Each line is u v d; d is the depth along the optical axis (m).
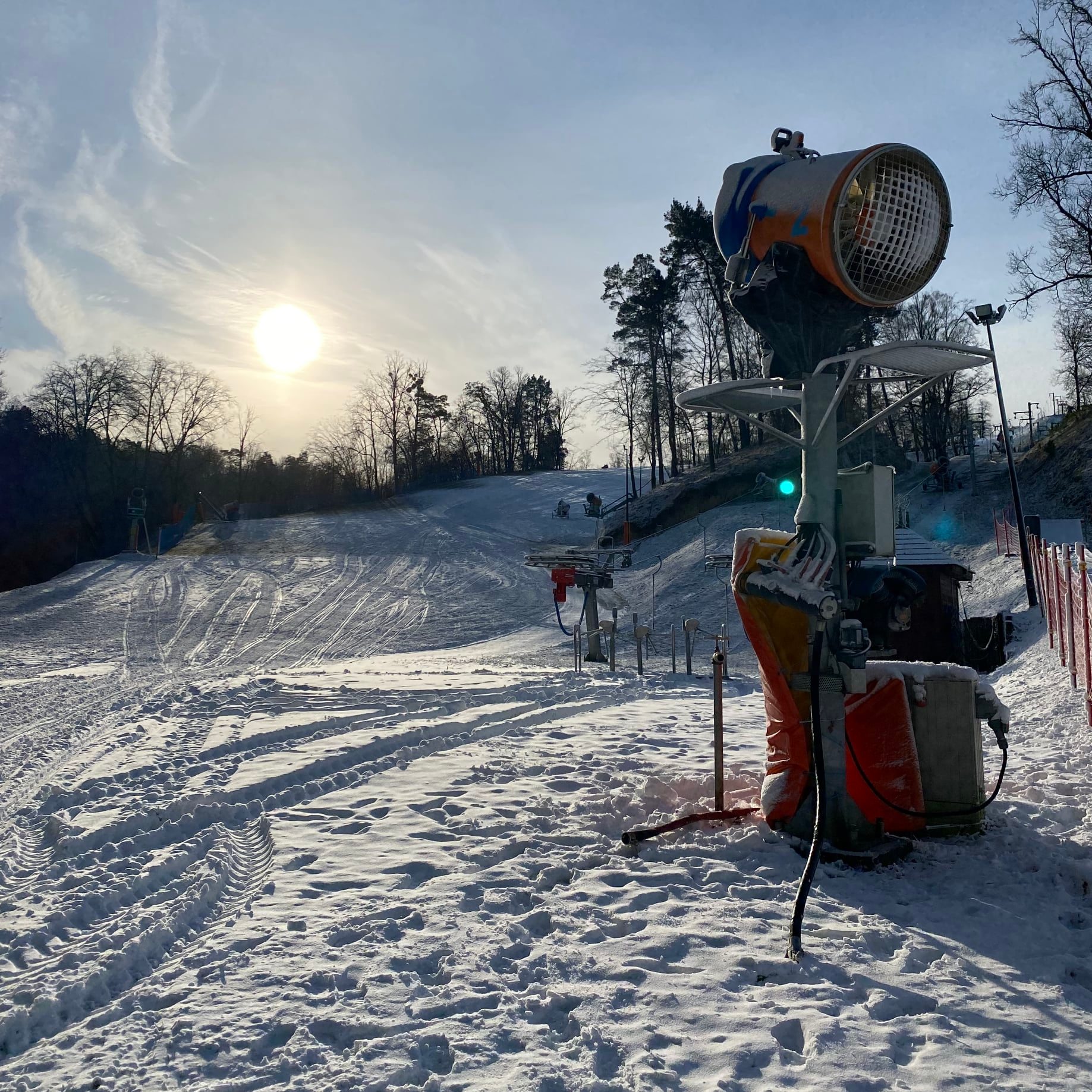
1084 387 54.66
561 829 7.11
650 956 4.71
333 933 4.96
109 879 6.12
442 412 101.31
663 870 6.10
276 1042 3.83
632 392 71.19
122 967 4.68
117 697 17.30
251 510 80.31
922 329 63.59
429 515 71.31
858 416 53.94
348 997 4.20
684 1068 3.60
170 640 33.69
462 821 7.36
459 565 50.69
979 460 60.00
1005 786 8.38
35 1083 3.50
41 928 5.19
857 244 6.27
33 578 68.19
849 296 6.33
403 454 99.75
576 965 4.59
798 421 7.52
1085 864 5.92
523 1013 4.07
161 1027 3.90
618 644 32.78
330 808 7.89
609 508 66.44
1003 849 6.45
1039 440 52.62
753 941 4.90
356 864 6.29
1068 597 14.02
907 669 6.93
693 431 75.62
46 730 13.29
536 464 106.88
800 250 6.28
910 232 6.28
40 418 70.81
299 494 87.75
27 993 4.27
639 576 44.38
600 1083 3.45
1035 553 24.36
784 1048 3.77
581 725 12.70
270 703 15.06
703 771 9.18
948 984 4.38
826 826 6.40
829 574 6.41
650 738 11.48
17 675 24.28
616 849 6.60
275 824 7.39
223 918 5.39
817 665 5.79
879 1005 4.13
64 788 8.92
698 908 5.40
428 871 6.16
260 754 10.57
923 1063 3.63
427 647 33.19
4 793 9.07
